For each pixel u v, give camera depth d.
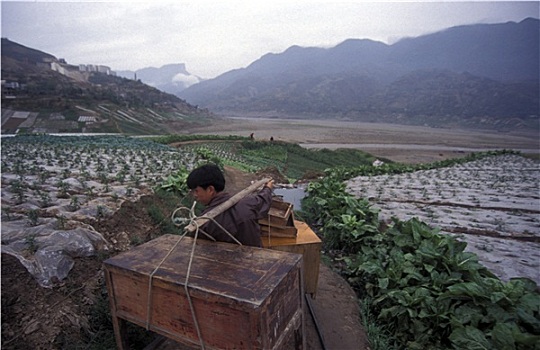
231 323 2.24
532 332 3.32
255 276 2.42
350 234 6.87
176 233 6.29
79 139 27.30
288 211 4.25
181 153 21.02
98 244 4.63
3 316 3.21
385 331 4.23
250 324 2.15
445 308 3.80
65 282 3.79
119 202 6.66
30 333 3.15
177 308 2.48
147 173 11.94
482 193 12.09
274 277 2.39
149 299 2.59
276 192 13.72
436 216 8.70
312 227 8.91
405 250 5.58
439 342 3.64
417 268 4.69
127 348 3.06
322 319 4.25
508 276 5.09
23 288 3.54
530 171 19.77
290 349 3.47
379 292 4.79
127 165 12.73
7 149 16.41
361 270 5.53
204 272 2.51
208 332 2.38
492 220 8.31
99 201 6.62
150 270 2.60
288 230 4.13
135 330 3.44
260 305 2.09
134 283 2.67
